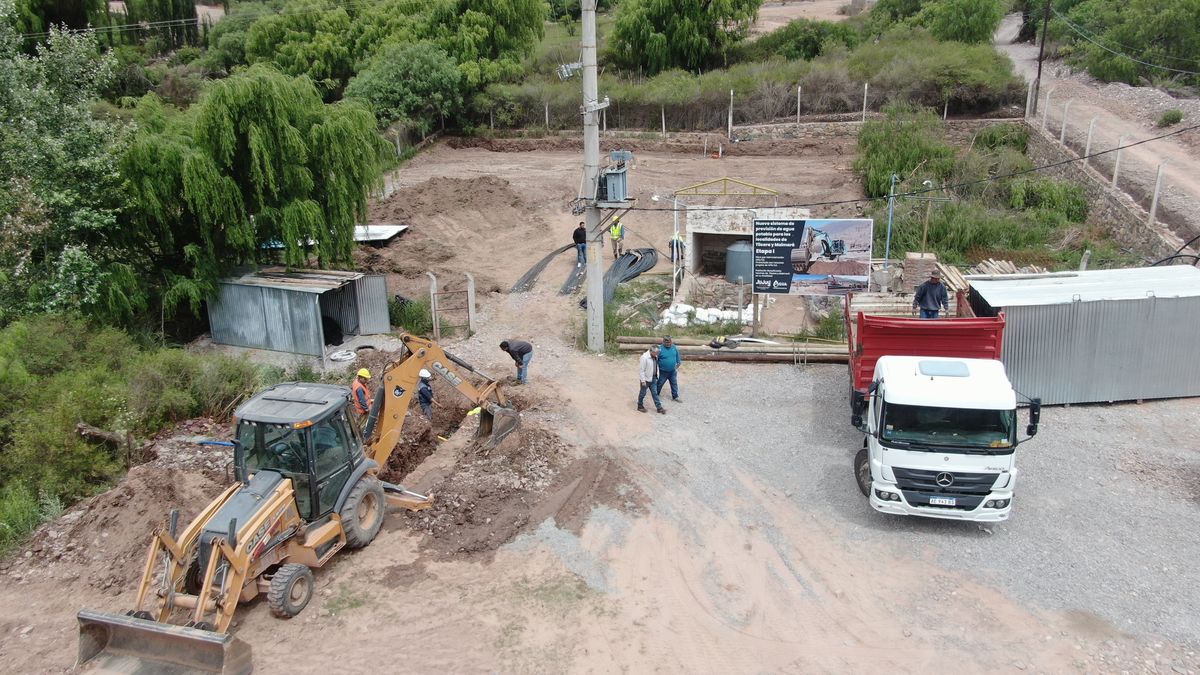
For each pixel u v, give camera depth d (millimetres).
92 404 15945
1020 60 46438
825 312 22781
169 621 10102
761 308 24016
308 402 11805
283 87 21078
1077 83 40312
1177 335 17125
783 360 19922
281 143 21188
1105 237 27422
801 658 10438
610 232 28938
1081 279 18922
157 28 60250
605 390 18703
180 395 17547
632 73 48469
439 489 13984
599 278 20672
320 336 20719
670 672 10203
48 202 19000
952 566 12125
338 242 22625
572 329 22656
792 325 22672
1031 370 17359
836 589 11688
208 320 23031
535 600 11484
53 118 19812
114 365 18234
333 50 49656
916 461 12492
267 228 21953
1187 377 17422
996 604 11281
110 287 19859
